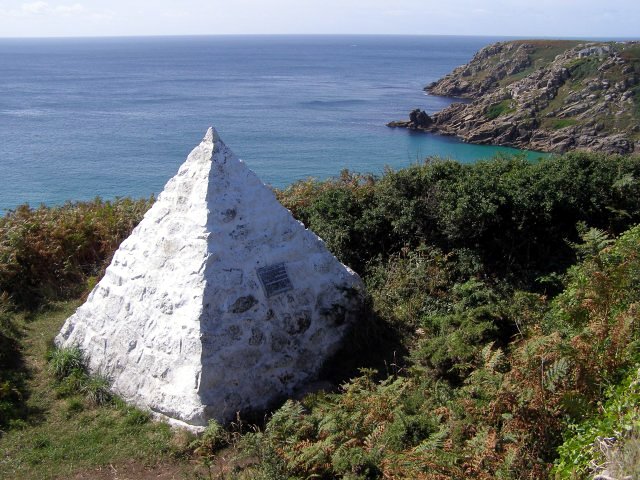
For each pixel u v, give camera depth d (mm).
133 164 48594
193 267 8625
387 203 13891
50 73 163750
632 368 6453
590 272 8828
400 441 6855
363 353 9805
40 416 8578
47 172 45219
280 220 9719
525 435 6188
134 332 8969
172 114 80312
